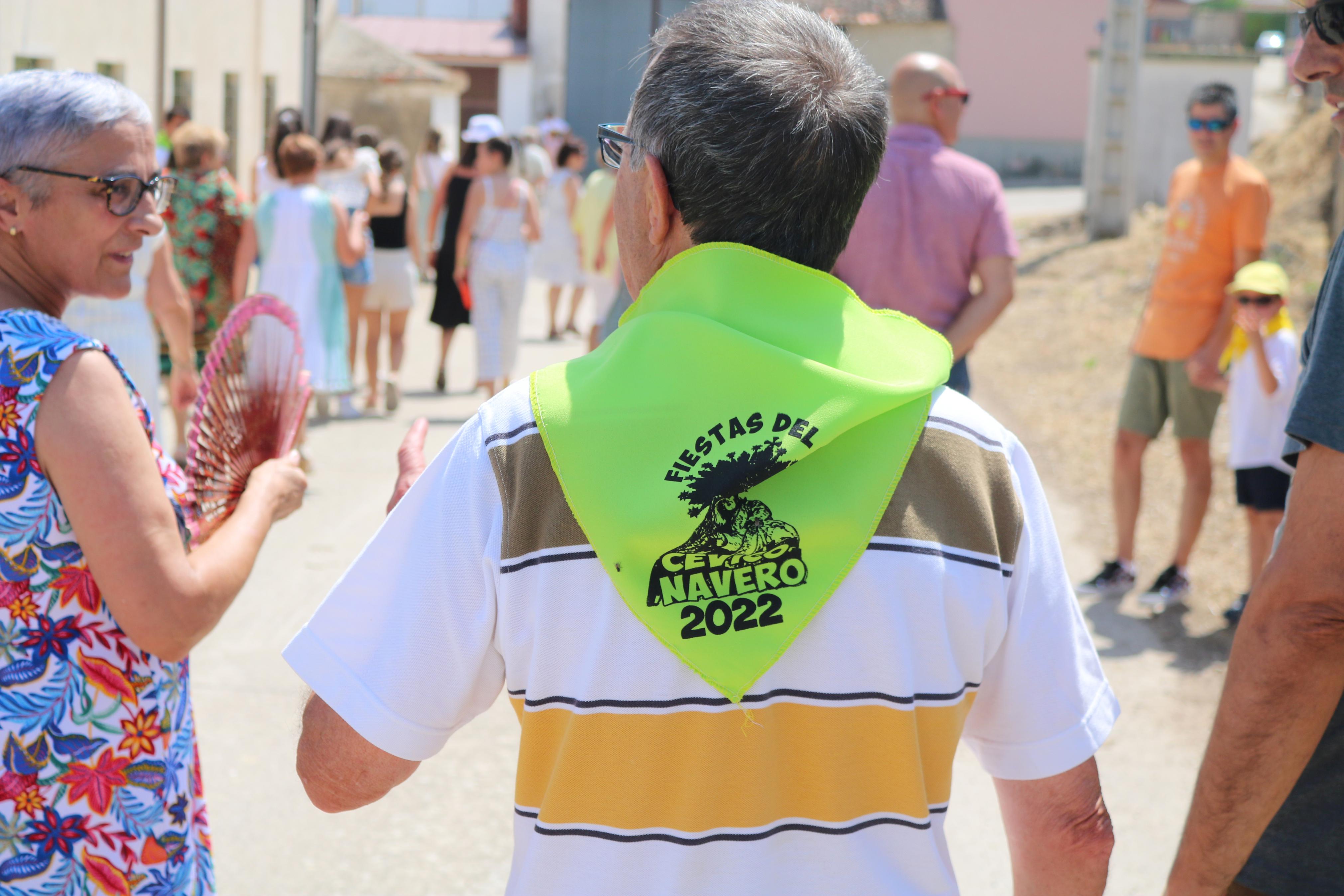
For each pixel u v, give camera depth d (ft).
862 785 4.18
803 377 4.16
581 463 4.15
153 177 6.07
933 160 13.12
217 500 6.75
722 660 4.05
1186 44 81.76
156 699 5.61
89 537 5.26
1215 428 23.86
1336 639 4.81
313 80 47.47
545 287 52.95
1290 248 33.81
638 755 4.10
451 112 67.87
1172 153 55.77
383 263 26.89
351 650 4.36
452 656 4.31
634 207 4.62
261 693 13.35
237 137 43.96
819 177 4.33
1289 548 4.87
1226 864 5.21
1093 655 4.64
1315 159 39.96
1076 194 91.76
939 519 4.26
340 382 23.99
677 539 4.05
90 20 32.81
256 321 6.95
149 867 5.63
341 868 10.31
